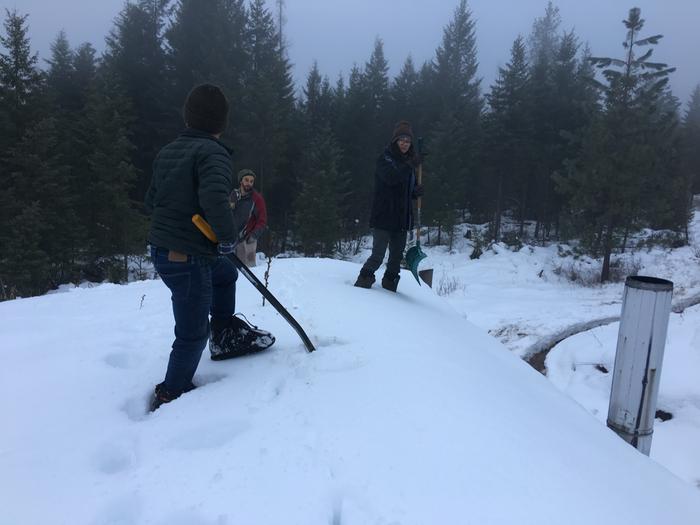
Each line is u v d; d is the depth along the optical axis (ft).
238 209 24.70
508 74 94.38
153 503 6.12
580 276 61.31
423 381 9.27
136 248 74.08
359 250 90.99
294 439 7.36
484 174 101.76
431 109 120.16
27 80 73.36
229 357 10.61
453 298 49.60
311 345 10.64
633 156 57.77
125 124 88.63
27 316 14.49
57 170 67.31
